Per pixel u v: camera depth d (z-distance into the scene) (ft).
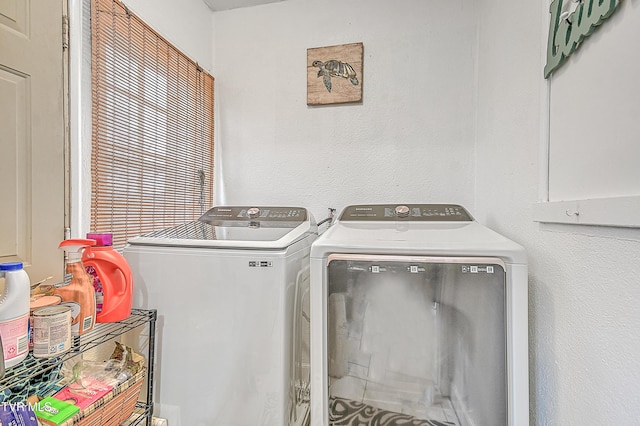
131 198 5.13
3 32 3.28
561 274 2.96
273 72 7.20
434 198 6.49
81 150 4.23
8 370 2.86
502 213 4.70
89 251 3.74
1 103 3.27
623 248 2.15
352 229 4.30
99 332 4.19
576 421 2.71
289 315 3.99
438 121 6.47
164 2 5.90
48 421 2.86
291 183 7.13
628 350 2.09
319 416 3.45
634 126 2.03
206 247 4.05
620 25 2.17
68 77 4.06
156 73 5.64
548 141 3.26
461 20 6.34
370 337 3.41
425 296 3.30
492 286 3.17
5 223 3.31
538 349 3.43
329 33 6.91
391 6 6.63
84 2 4.28
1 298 2.82
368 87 6.74
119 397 3.51
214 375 3.96
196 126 6.84
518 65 4.12
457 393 3.25
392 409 3.37
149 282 4.13
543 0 3.37
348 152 6.86
